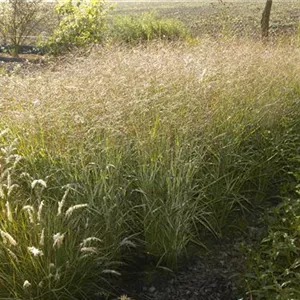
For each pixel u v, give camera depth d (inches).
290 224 156.7
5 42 550.0
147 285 140.9
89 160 165.5
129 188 160.7
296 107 224.1
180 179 152.6
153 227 148.7
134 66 223.1
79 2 452.1
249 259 145.9
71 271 127.5
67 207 147.7
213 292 138.9
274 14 663.1
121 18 522.6
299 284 130.6
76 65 244.2
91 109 182.2
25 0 509.4
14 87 209.9
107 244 141.9
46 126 177.2
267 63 250.4
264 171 187.3
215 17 498.6
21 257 123.0
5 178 149.9
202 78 201.8
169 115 179.3
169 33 488.1
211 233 165.0
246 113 200.5
